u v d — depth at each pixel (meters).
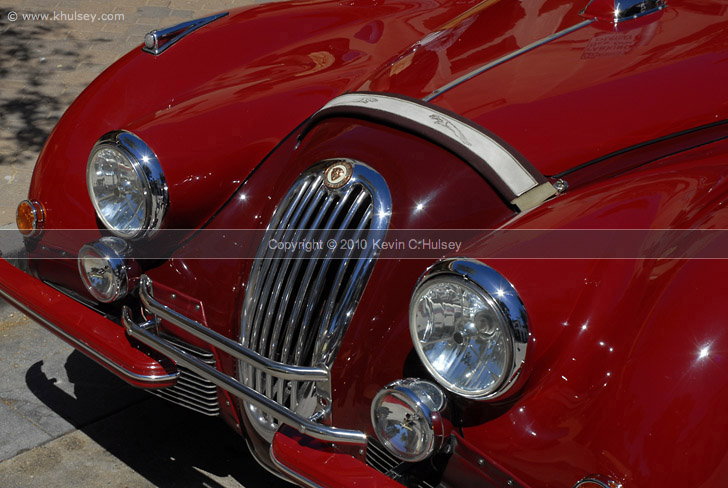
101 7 6.69
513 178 2.03
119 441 2.81
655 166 2.05
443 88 2.41
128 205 2.35
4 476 2.62
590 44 2.51
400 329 1.94
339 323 2.02
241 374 2.24
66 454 2.74
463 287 1.68
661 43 2.47
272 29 2.98
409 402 1.75
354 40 2.95
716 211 1.77
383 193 2.07
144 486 2.63
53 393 3.03
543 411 1.69
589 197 1.90
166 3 6.82
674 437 1.53
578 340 1.68
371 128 2.21
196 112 2.49
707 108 2.22
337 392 2.02
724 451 1.50
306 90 2.62
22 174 4.43
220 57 2.81
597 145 2.15
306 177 2.20
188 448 2.80
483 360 1.69
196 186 2.37
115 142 2.33
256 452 2.30
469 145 2.08
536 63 2.46
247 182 2.44
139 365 2.28
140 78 2.72
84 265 2.40
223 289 2.29
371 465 2.03
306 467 1.90
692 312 1.59
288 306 2.14
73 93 5.34
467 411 1.78
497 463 1.74
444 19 3.15
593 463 1.61
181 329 2.32
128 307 2.38
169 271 2.38
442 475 1.87
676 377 1.55
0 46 5.92
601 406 1.62
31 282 2.56
